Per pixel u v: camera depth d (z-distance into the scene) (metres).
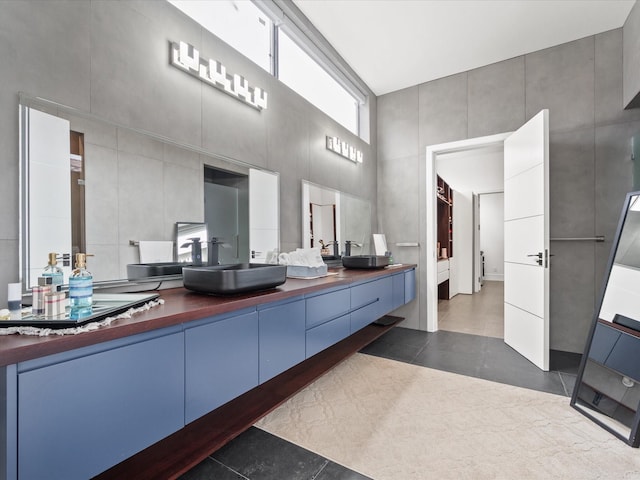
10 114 1.08
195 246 1.75
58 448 0.74
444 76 3.52
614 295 1.97
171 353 1.00
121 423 0.87
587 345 1.98
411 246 3.72
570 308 2.87
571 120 2.88
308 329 1.70
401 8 2.49
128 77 1.43
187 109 1.71
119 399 0.86
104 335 0.81
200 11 1.96
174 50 1.62
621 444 1.52
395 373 2.38
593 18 2.60
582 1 2.41
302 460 1.42
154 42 1.54
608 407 1.74
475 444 1.52
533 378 2.29
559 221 2.92
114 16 1.38
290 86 2.74
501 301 5.31
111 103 1.37
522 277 2.77
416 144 3.71
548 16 2.57
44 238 1.16
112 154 1.37
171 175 1.62
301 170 2.64
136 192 1.47
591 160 2.81
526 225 2.71
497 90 3.22
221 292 1.28
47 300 0.85
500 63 3.21
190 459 1.21
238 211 2.03
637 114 2.65
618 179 2.72
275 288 1.58
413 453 1.46
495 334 3.43
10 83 1.08
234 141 2.00
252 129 2.14
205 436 1.36
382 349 2.94
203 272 1.33
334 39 2.86
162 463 1.19
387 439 1.57
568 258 2.88
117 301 1.06
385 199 3.92
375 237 3.66
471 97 3.36
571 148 2.88
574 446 1.51
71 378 0.76
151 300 1.13
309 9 2.50
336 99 3.43
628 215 2.06
